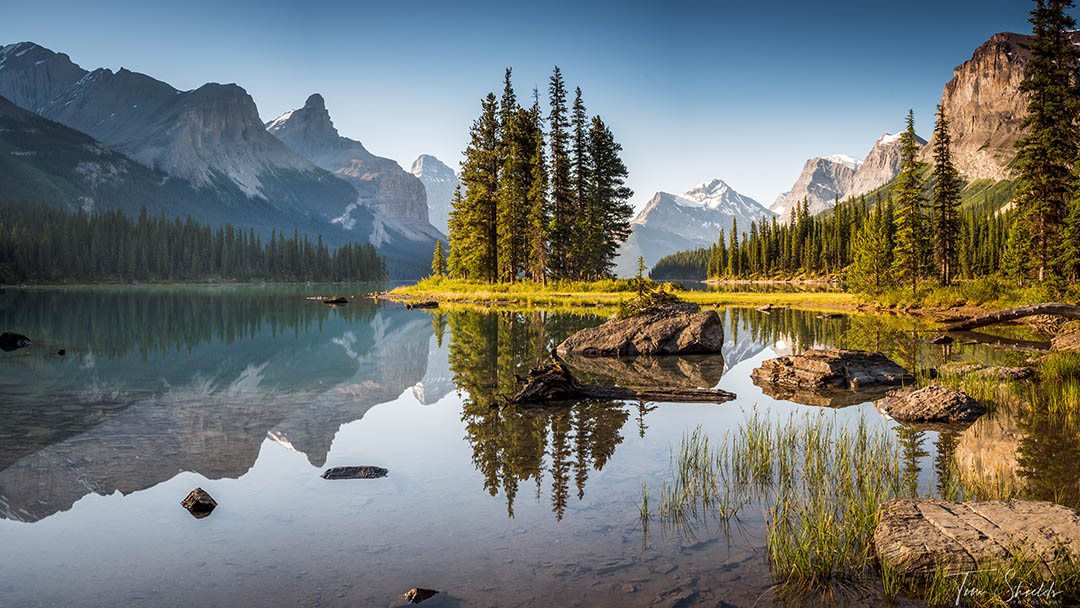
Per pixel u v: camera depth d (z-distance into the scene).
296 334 26.92
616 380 14.96
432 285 71.25
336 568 5.02
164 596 4.54
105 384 14.05
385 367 16.88
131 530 5.80
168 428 9.83
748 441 8.91
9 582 4.73
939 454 8.21
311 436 9.37
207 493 6.51
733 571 4.97
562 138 62.69
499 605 4.38
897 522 5.51
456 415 10.88
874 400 12.38
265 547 5.43
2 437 9.16
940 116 53.19
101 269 139.62
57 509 6.32
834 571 4.97
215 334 26.75
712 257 178.25
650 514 6.19
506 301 49.91
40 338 24.41
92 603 4.40
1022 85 39.16
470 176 62.91
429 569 5.00
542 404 11.95
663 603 4.41
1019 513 5.54
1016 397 12.01
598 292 52.09
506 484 7.12
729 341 23.59
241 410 11.24
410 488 7.00
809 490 6.87
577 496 6.73
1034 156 38.28
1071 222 36.72
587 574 4.90
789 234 153.12
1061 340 18.55
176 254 163.38
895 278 50.72
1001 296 37.81
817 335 25.33
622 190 68.38
